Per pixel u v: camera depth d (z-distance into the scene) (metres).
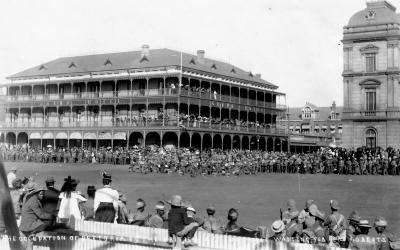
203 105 82.44
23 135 95.75
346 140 78.81
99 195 14.21
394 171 56.75
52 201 12.44
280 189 37.00
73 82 89.75
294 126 160.50
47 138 90.69
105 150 77.56
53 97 94.81
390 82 75.25
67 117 92.25
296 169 60.72
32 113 96.31
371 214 24.03
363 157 58.88
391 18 75.38
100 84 86.56
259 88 100.25
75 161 76.88
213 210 14.73
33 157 79.19
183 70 81.81
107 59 91.69
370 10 77.25
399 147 74.62
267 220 22.11
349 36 78.50
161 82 83.94
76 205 14.91
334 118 154.62
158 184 40.59
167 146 80.44
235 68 105.62
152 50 94.25
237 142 93.75
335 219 13.69
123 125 81.50
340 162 58.94
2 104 101.38
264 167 62.56
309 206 14.51
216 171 54.78
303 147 124.38
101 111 89.00
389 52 75.38
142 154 64.31
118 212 15.38
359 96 77.94
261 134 93.44
